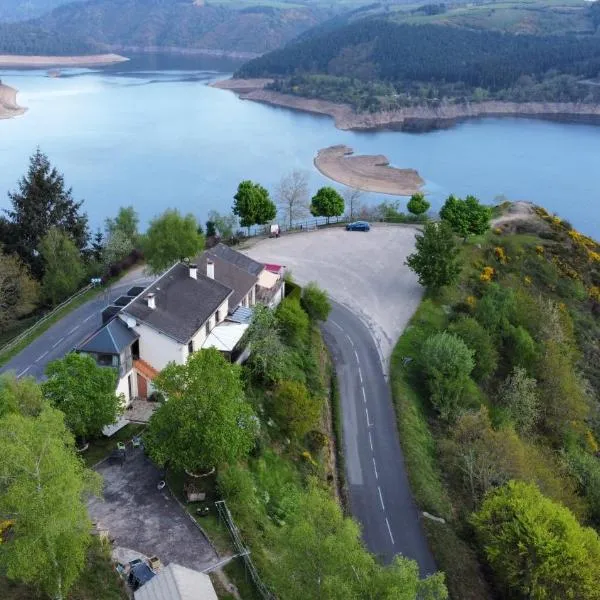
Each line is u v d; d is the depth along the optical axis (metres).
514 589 48.41
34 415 44.72
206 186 181.62
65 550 33.19
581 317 105.06
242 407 48.41
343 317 87.88
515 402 75.50
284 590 32.88
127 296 70.44
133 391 60.81
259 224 119.62
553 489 58.84
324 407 68.56
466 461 59.38
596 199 182.12
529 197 183.50
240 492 46.69
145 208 161.88
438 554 51.72
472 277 102.50
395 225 124.56
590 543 46.56
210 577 40.34
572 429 79.38
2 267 79.94
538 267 111.81
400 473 60.88
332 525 34.03
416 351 80.31
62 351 72.25
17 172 187.12
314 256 107.38
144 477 48.91
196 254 86.44
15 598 34.97
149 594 35.88
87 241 102.38
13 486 32.06
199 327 63.25
